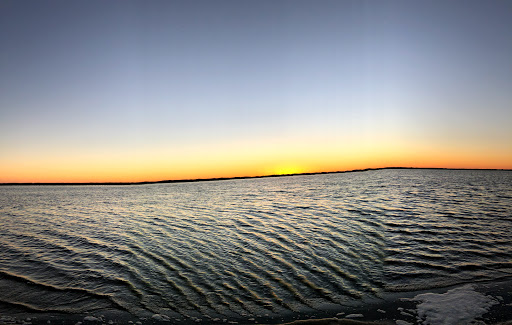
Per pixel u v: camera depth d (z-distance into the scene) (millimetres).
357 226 22266
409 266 14102
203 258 16312
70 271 14992
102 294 12133
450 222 22516
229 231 22562
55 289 12758
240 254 16781
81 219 31516
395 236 19188
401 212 27188
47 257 17547
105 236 22562
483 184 62406
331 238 19328
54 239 22125
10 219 32781
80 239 21859
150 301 11375
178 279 13484
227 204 39719
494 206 29969
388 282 12422
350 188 57281
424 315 9570
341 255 16031
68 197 67688
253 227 23594
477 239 17953
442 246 16828
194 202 44719
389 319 9406
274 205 36375
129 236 22266
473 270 13297
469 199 35844
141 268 15102
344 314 9883
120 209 39531
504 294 10797
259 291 11945
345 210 29594
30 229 26312
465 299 10523
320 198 41750
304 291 11828
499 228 20453
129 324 9766
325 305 10609
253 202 40812
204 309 10609
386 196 40469
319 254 16297
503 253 15375
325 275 13391
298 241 18953
